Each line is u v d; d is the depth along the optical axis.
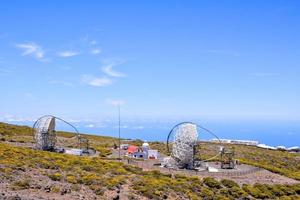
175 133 82.50
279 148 181.00
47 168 57.41
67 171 56.94
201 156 108.69
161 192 52.47
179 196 53.41
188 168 80.44
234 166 87.25
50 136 95.06
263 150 157.75
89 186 49.19
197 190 59.50
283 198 64.19
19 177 48.03
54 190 44.41
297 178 83.06
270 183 72.75
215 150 134.88
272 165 109.31
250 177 76.31
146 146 102.75
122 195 47.81
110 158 89.44
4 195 38.28
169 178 64.69
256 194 63.31
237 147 156.25
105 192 47.78
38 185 45.19
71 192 45.12
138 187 52.34
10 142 105.12
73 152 94.56
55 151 94.31
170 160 82.06
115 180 53.84
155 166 80.25
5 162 55.69
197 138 81.81
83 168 61.53
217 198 56.94
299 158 137.00
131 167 71.19
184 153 80.44
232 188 63.53
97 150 106.94
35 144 100.50
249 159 116.88
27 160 60.53
